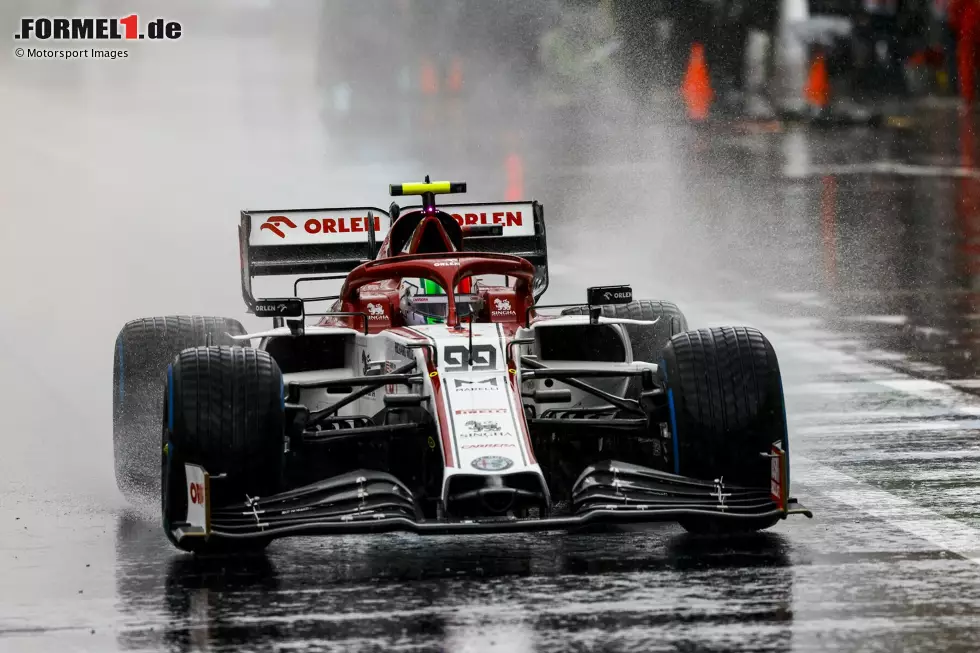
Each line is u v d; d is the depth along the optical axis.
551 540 27.94
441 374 27.53
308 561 26.66
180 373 26.81
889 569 25.39
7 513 31.41
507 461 25.45
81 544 28.44
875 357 50.16
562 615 22.77
